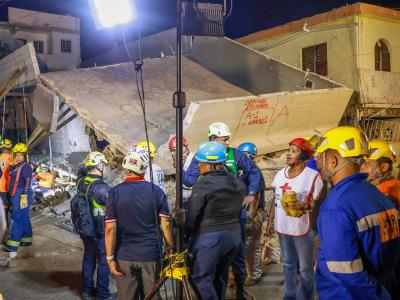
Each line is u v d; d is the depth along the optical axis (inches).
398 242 84.4
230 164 193.6
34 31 1033.5
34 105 451.5
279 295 198.2
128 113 393.7
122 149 331.9
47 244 287.0
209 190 147.5
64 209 363.9
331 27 516.7
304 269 162.7
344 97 438.9
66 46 1076.5
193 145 331.3
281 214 169.0
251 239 211.8
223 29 164.1
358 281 78.3
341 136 89.4
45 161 527.5
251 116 361.1
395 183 123.9
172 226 132.4
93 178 192.9
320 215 85.2
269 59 504.1
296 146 165.5
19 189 258.7
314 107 415.5
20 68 478.6
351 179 86.6
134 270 142.6
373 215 81.0
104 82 464.8
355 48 491.5
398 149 519.2
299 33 556.7
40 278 225.5
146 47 716.7
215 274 157.9
